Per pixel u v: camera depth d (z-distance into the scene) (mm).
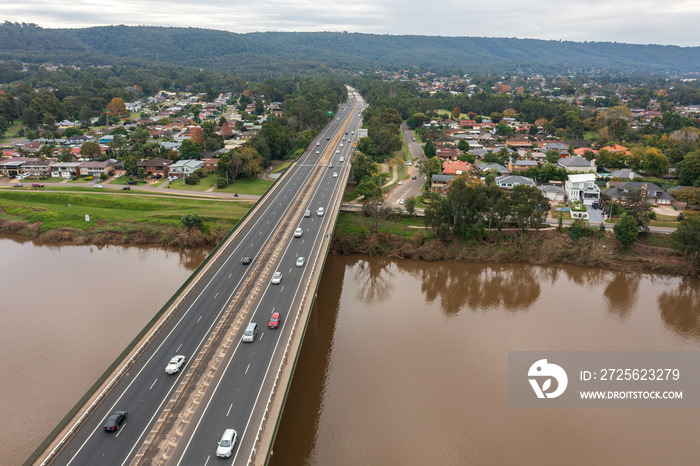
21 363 78875
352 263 129875
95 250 135125
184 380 62250
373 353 85562
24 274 115188
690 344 91062
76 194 167750
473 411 71938
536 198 135250
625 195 149000
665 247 132750
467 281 120750
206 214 150875
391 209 141125
